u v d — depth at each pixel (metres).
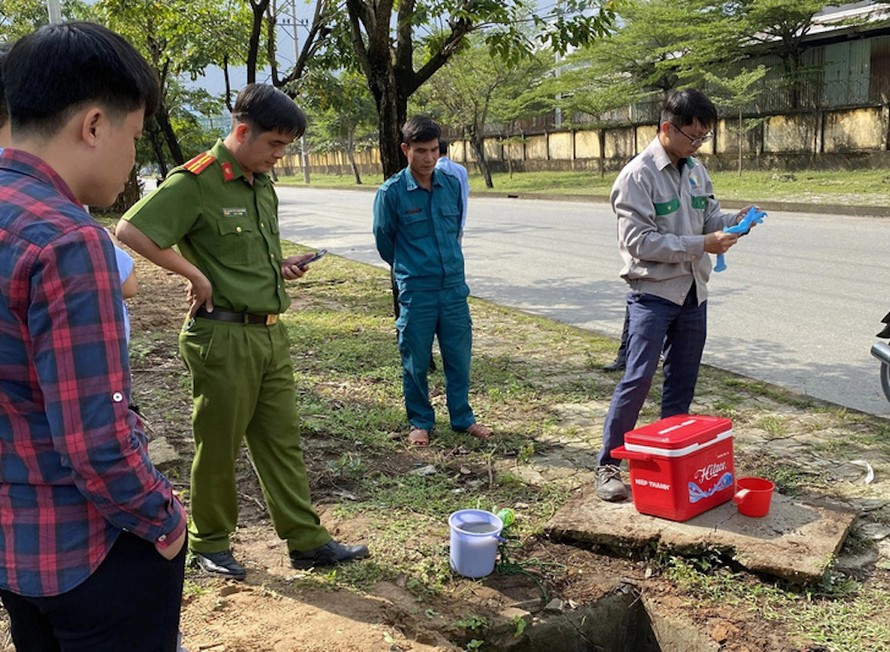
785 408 5.13
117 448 1.44
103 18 12.12
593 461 4.36
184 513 1.64
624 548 3.37
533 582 3.21
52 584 1.52
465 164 38.41
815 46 22.39
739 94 21.66
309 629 2.79
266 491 3.21
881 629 2.83
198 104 19.30
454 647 2.73
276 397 3.13
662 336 3.67
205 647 2.67
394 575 3.21
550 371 6.07
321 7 10.52
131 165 1.62
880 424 4.80
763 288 8.71
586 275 10.22
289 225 19.19
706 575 3.21
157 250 2.78
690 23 23.11
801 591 3.06
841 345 6.60
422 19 5.91
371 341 7.02
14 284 1.40
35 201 1.43
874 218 14.09
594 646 3.09
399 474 4.22
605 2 6.47
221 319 2.94
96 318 1.42
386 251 4.55
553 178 29.78
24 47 1.48
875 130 20.25
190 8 11.37
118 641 1.64
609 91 26.47
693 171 3.77
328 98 11.16
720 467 3.53
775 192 18.45
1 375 1.45
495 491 4.00
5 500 1.51
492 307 8.45
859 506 3.72
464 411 4.74
